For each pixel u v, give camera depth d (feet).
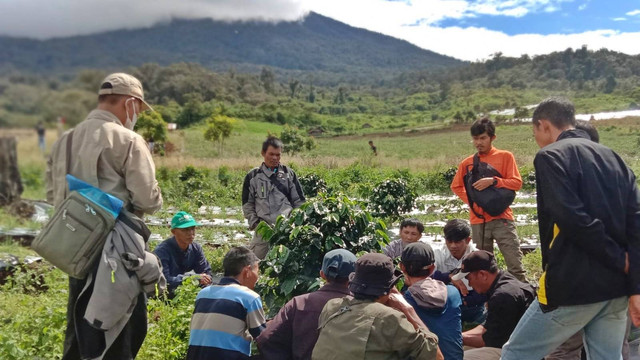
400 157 117.08
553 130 10.78
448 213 42.39
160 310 15.93
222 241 31.73
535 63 446.19
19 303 17.52
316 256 15.61
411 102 433.89
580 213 9.07
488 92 405.59
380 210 36.06
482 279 14.14
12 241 22.54
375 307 10.17
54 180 10.66
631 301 9.23
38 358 12.76
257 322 12.12
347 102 461.37
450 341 12.41
